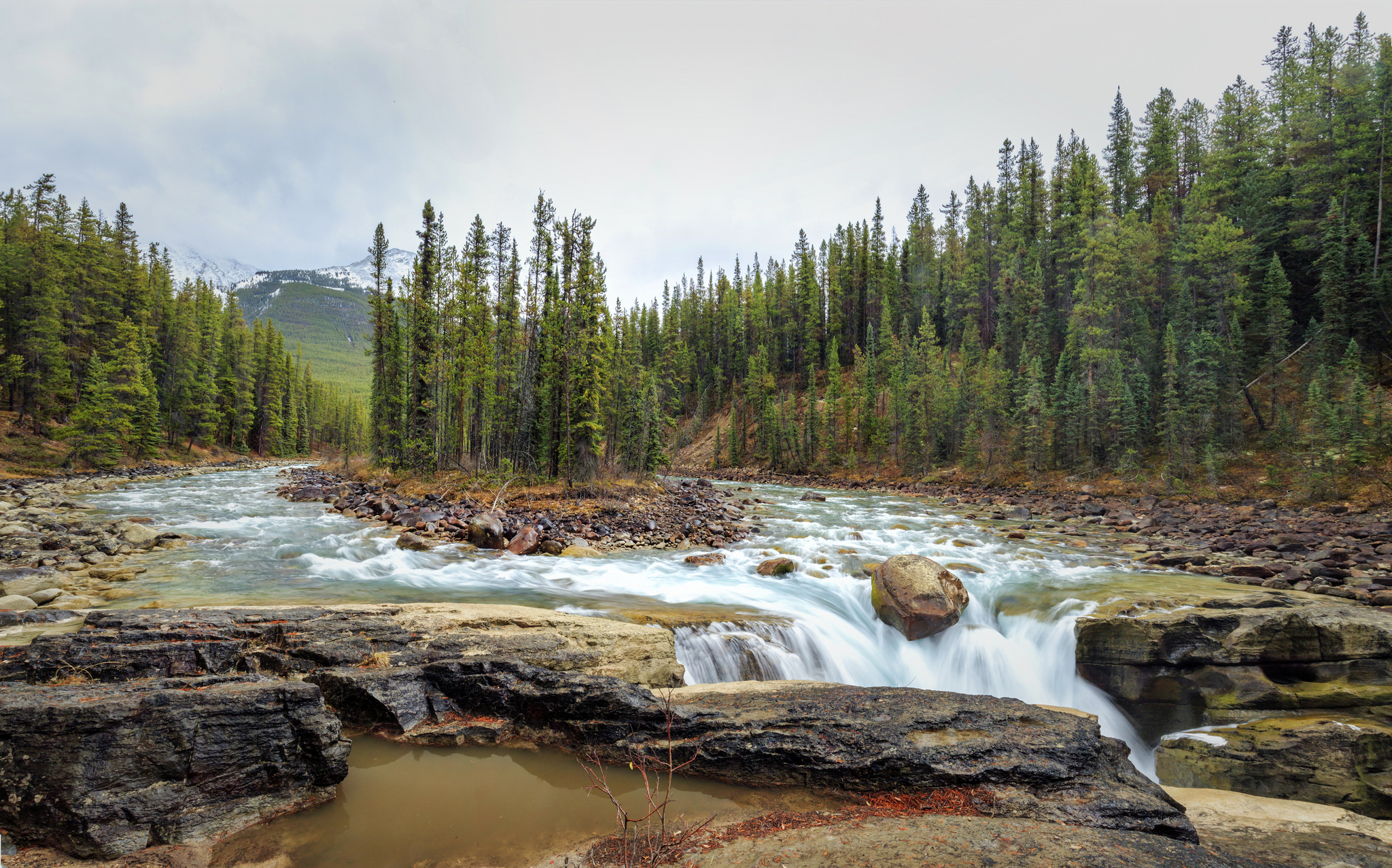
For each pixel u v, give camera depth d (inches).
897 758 264.4
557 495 1246.3
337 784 253.0
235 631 345.7
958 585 577.3
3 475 1611.7
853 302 4005.9
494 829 229.1
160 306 2933.1
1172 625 459.5
